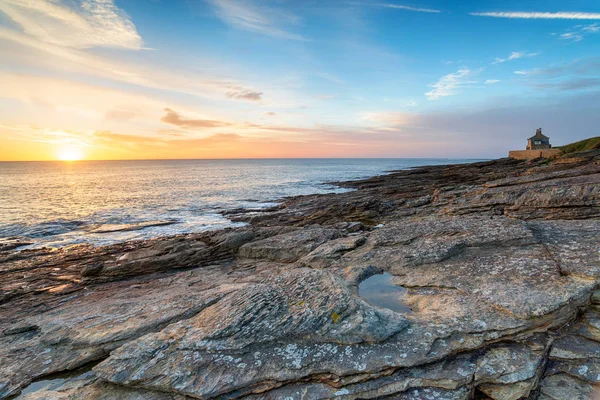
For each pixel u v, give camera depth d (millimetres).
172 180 104750
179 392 6781
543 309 7801
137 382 7027
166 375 7043
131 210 46656
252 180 105000
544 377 7152
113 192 69000
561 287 8711
